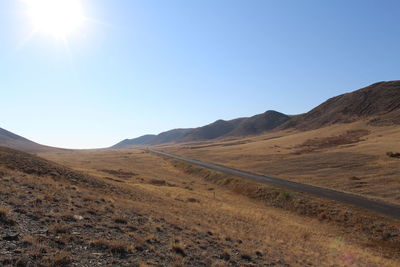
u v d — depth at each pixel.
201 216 20.67
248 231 18.34
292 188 37.16
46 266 6.95
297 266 12.09
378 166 47.12
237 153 95.00
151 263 8.66
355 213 25.86
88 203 14.89
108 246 9.24
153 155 115.69
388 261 17.22
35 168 23.64
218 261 10.34
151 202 22.53
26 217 10.23
